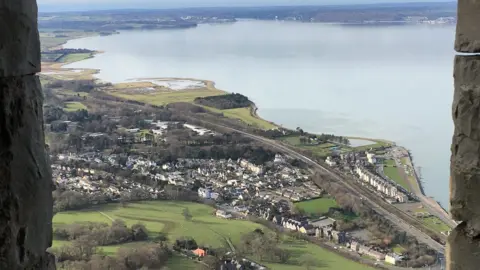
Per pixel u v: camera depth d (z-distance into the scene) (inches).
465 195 74.0
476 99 72.4
